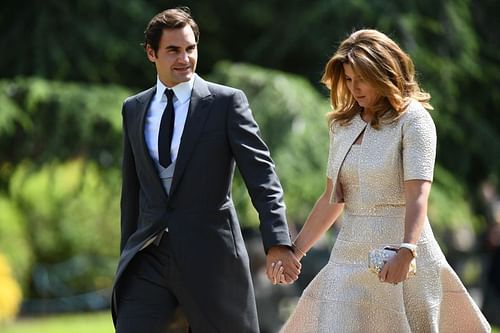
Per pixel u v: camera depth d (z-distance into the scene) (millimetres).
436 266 16203
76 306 58562
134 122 17688
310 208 35844
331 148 16734
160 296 17281
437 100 37219
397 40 36844
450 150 39250
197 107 17297
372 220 16141
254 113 35750
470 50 38094
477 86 40156
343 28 37344
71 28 36469
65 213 58500
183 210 17172
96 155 35656
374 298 16141
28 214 57719
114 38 36219
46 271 58281
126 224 18047
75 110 34781
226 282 17219
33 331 48281
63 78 36438
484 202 41094
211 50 39500
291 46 38094
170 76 17312
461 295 16375
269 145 35500
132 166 17953
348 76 16062
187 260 17047
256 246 33562
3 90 35094
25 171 36969
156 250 17312
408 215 15641
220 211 17250
